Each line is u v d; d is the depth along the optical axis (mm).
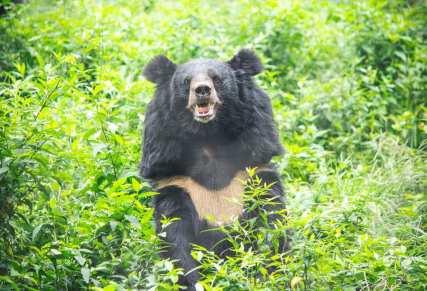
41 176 9742
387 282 9875
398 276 9953
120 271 10000
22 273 9469
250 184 11188
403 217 12133
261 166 11586
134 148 12578
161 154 11500
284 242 10539
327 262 9875
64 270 9773
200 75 11320
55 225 10234
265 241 10375
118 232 10211
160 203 11250
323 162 14094
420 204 12305
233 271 9570
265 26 17094
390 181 13383
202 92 11195
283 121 14953
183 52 16328
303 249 9734
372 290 9992
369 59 17297
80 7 17734
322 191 13180
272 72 15703
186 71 11531
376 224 11883
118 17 17531
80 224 10195
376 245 10648
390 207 12508
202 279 10352
